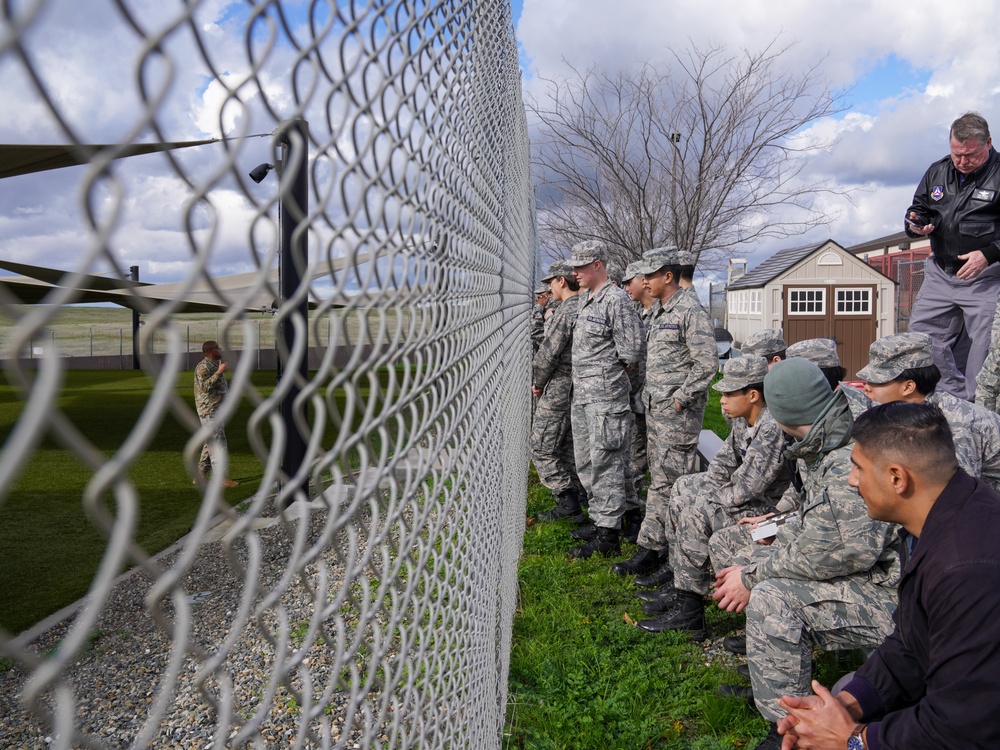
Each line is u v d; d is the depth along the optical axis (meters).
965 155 5.08
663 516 4.86
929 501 2.08
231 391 0.47
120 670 3.37
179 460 9.45
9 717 3.17
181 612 0.43
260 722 0.58
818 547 2.80
